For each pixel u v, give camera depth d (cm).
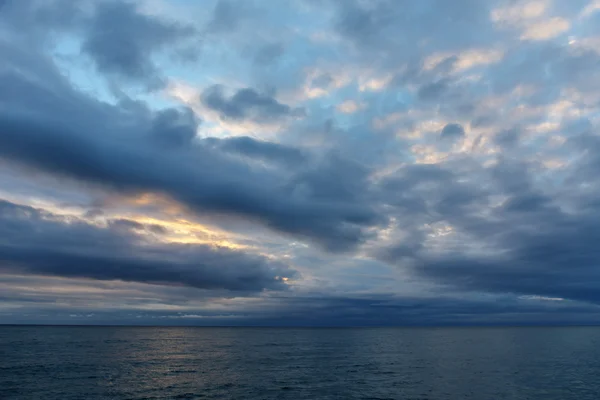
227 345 12669
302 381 5422
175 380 5469
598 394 4538
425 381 5409
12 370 6266
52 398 4312
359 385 5103
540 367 6900
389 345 12850
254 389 4841
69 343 12544
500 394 4541
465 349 11038
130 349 10550
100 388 4859
